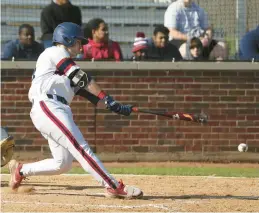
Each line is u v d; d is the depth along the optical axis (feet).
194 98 100.32
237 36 105.50
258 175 79.77
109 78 99.81
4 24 106.22
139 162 99.30
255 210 52.49
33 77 57.31
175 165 95.04
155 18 109.60
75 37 56.95
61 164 57.41
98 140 100.12
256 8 104.83
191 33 105.81
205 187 66.80
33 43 102.32
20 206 53.31
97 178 56.13
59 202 55.42
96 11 109.29
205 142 100.58
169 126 100.42
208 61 100.22
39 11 108.78
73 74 55.21
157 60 100.78
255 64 100.53
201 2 106.73
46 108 55.47
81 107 99.76
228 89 100.58
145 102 100.01
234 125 100.99
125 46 108.99
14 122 99.81
